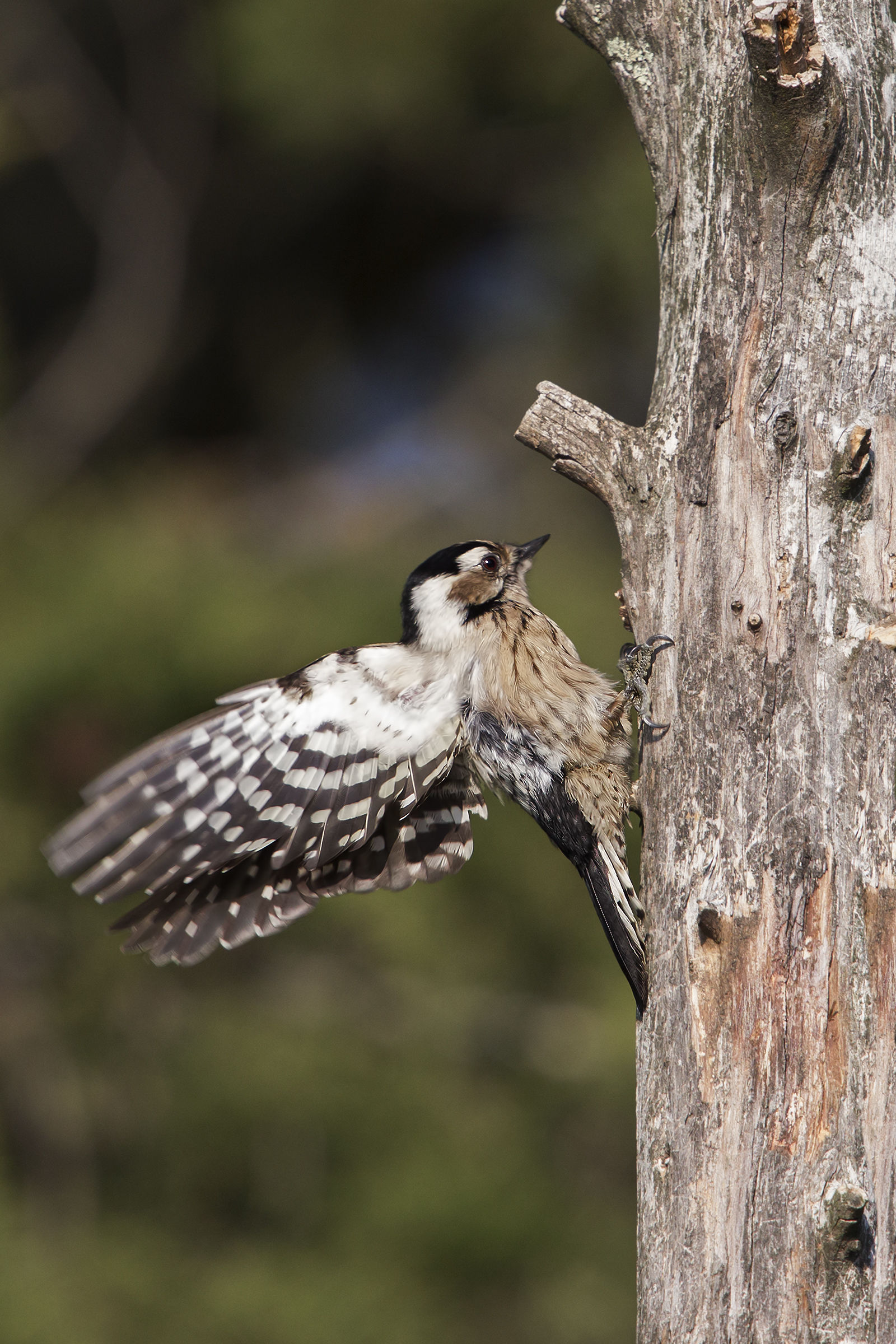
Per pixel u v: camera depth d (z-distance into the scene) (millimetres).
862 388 5152
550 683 6539
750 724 5078
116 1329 11633
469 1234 11867
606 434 5605
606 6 5871
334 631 12680
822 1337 4633
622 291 15758
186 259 19375
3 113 17906
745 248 5309
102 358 19125
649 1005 5152
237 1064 12633
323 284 19438
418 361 18891
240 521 15594
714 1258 4805
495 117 16219
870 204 5219
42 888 12977
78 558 13578
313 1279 11867
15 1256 11883
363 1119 12516
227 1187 12695
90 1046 13227
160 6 18406
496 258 18172
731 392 5277
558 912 12695
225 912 6570
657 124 5746
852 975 4824
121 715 12609
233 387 19500
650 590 5422
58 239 19703
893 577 5066
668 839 5188
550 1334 11820
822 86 5102
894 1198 4730
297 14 15266
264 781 6430
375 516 15844
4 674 12523
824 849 4914
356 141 16469
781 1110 4809
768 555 5152
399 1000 13055
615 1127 12938
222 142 18797
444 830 6789
